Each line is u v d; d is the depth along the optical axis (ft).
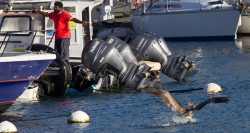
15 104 150.10
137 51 188.44
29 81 135.13
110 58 168.66
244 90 168.04
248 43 307.17
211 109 142.82
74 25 178.81
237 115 136.26
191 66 189.67
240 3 331.98
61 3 162.09
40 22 168.96
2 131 121.29
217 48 286.05
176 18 331.16
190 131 122.52
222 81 184.44
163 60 188.14
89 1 182.29
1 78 130.41
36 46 156.25
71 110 142.92
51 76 156.66
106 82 169.27
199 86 177.27
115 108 144.87
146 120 132.57
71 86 166.40
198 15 328.90
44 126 127.85
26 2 172.76
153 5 337.11
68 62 160.76
